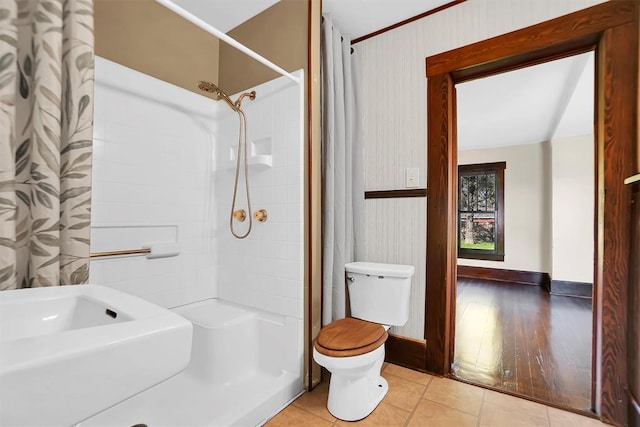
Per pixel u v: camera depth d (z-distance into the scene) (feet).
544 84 8.34
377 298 5.88
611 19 4.37
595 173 4.72
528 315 9.65
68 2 3.01
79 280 3.04
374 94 6.66
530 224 14.49
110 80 5.16
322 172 5.93
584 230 12.14
